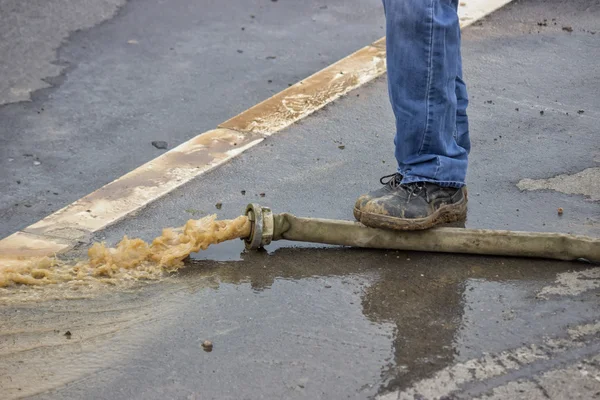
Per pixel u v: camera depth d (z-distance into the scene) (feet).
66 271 15.96
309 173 19.76
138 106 25.21
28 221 19.52
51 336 14.12
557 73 25.05
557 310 14.73
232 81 26.71
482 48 26.61
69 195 20.66
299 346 13.84
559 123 22.11
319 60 28.04
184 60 28.04
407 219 15.98
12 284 15.56
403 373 13.19
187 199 18.60
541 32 27.76
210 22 30.91
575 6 29.55
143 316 14.64
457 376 13.10
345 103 23.41
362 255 16.49
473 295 15.20
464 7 29.48
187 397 12.73
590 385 12.89
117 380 13.11
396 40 15.48
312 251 16.63
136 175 19.56
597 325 14.29
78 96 25.68
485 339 13.97
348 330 14.23
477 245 16.16
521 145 20.95
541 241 16.02
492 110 22.81
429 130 15.93
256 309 14.80
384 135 21.68
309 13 31.78
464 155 16.79
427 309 14.80
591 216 17.78
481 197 18.54
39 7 31.27
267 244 16.43
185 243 16.26
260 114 22.74
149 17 31.24
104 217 17.89
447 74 15.65
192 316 14.62
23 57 27.86
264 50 28.76
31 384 13.04
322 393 12.76
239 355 13.64
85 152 22.67
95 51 28.55
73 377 13.19
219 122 24.36
